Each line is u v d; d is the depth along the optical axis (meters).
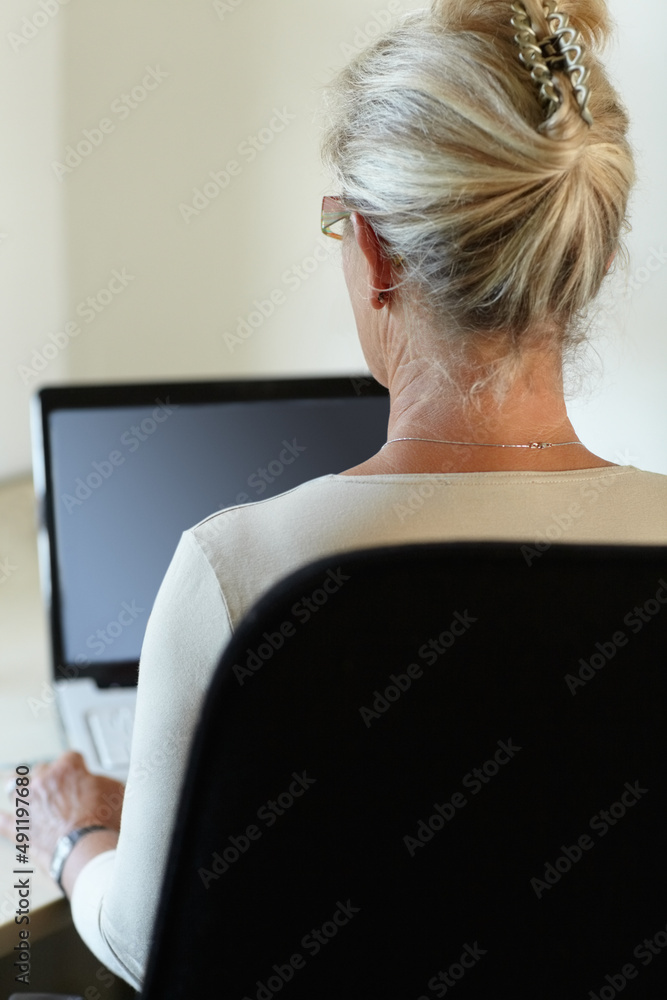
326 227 0.68
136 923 0.64
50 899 0.92
